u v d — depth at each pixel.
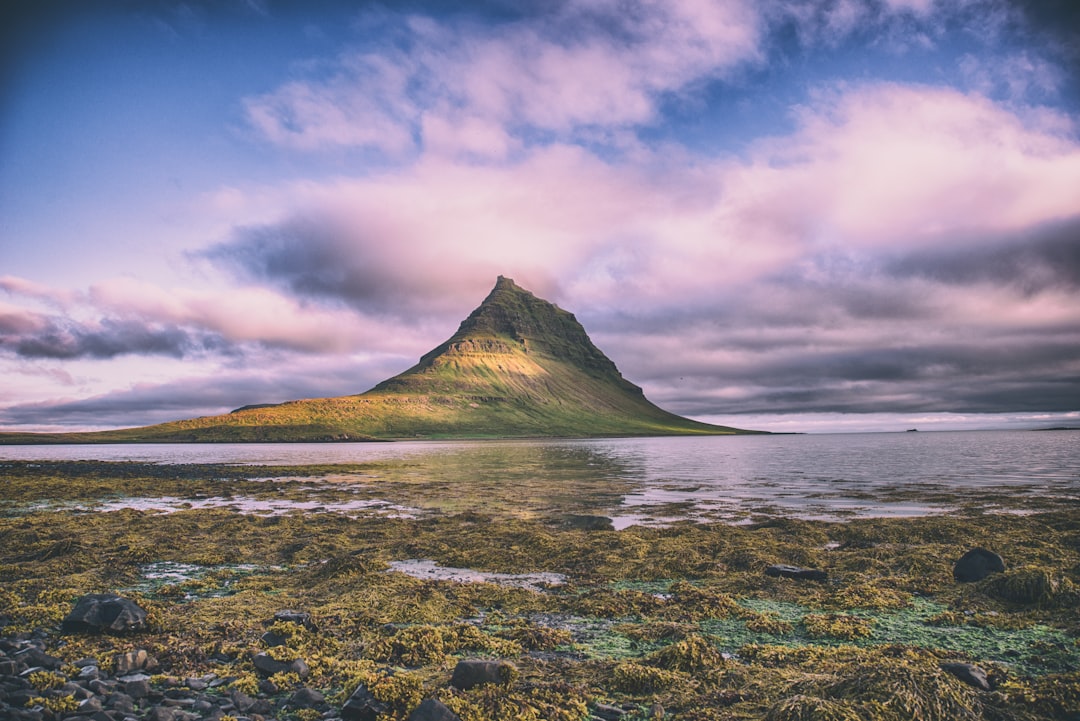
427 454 139.00
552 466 86.69
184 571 20.44
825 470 72.56
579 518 33.59
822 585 17.66
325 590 17.14
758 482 56.56
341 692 9.93
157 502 44.03
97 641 12.16
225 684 10.22
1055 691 9.32
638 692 10.05
